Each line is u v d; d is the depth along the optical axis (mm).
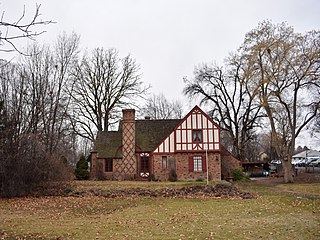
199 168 31609
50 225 12188
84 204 18531
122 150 33062
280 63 31703
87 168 33625
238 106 44188
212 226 11461
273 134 35000
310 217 13117
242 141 43688
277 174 45781
